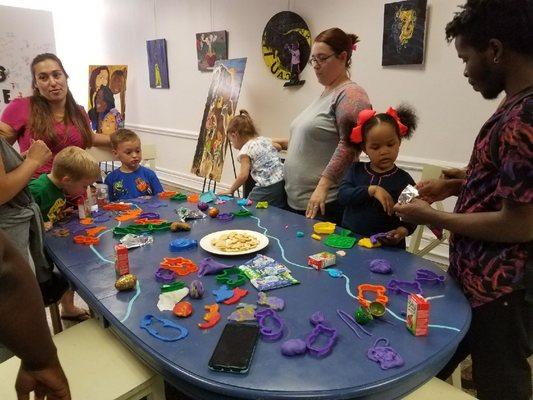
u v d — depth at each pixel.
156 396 1.02
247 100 3.93
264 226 1.58
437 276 1.12
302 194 2.01
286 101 3.58
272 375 0.75
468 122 2.57
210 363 0.77
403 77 2.79
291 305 0.99
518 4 0.83
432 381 1.08
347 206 1.66
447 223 1.01
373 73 2.94
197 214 1.71
